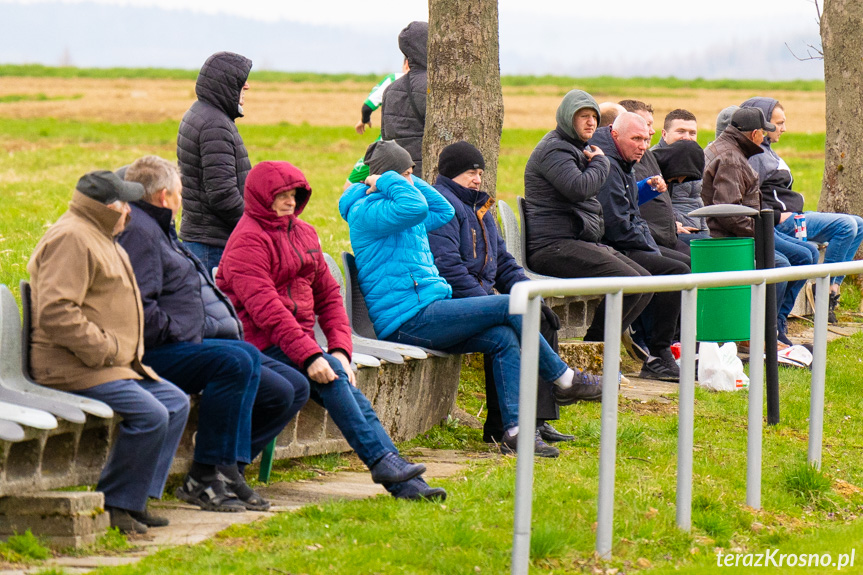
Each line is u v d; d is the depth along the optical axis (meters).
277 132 118.19
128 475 13.50
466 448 20.12
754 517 16.41
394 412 19.66
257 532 13.55
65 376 13.52
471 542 13.39
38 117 125.88
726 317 21.41
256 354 15.27
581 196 23.88
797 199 33.25
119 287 13.81
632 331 27.72
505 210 25.28
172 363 14.83
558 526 14.03
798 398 24.81
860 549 15.19
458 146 20.38
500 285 21.53
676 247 28.41
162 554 12.44
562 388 18.58
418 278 19.28
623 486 16.42
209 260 20.59
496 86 24.78
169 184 14.90
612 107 28.89
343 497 15.73
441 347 19.25
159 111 140.00
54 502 12.78
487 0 24.38
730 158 27.08
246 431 15.12
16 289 25.44
